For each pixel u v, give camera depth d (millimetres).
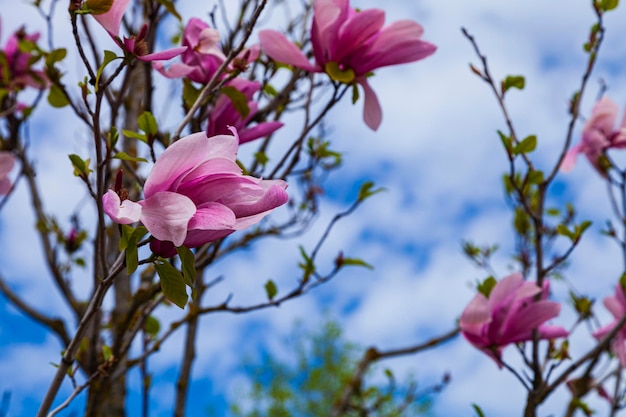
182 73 985
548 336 1145
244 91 1008
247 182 729
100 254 772
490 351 1128
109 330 1271
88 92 794
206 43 1002
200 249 1022
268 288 1140
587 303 1249
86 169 829
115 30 804
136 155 1273
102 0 786
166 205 712
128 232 750
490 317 1113
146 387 1138
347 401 1982
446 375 1938
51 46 1083
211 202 725
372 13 992
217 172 729
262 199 728
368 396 2010
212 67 1006
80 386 890
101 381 1062
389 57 1013
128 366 1094
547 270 1164
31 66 1307
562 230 1160
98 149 779
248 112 988
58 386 784
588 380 1247
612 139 1312
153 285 1062
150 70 1101
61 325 1296
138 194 1246
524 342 1120
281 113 1190
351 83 1029
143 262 756
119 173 737
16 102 1255
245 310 1134
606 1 1186
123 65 800
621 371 1253
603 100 1323
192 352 1272
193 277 749
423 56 1015
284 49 1012
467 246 1578
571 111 1206
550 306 1108
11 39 1311
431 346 1894
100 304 776
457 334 1854
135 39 803
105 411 1204
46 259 1320
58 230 1391
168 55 817
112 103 957
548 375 1102
